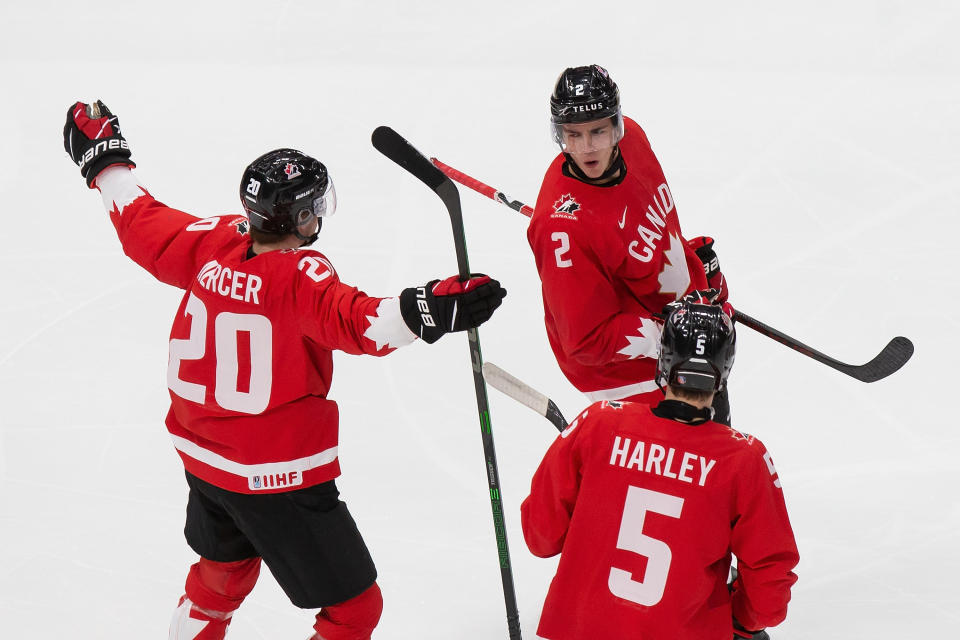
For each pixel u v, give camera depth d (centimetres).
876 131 2767
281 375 1012
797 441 1633
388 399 1788
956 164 2573
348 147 2848
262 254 1009
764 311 2006
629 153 1191
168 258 1086
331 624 1091
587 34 3356
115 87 3228
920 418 1672
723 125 2848
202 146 2872
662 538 843
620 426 869
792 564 855
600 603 859
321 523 1052
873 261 2170
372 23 3453
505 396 1792
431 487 1555
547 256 1140
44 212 2530
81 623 1285
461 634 1259
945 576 1318
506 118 2970
